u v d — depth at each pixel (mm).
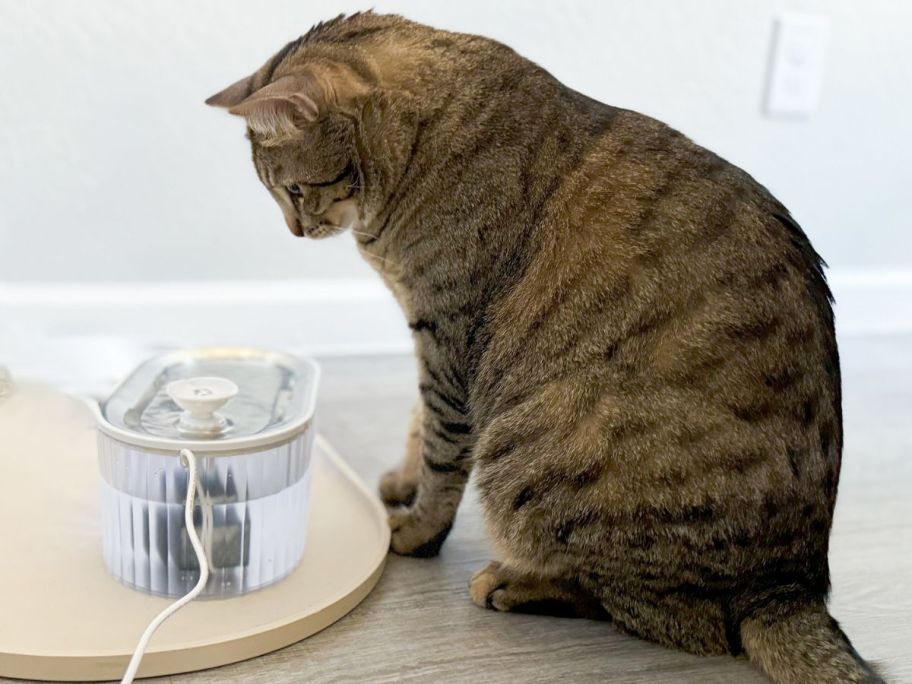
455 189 1100
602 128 1104
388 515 1271
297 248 2008
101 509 1119
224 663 970
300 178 1163
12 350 1822
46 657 911
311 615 1028
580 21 1990
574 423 1029
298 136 1115
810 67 2150
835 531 1371
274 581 1101
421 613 1102
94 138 1815
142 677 939
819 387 1010
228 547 1043
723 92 2133
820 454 1011
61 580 1068
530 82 1130
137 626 990
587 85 2047
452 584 1173
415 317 1161
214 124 1860
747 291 1002
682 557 1011
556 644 1057
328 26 1225
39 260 1872
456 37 1180
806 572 1029
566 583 1094
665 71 2082
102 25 1744
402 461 1445
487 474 1095
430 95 1121
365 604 1112
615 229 1047
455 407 1161
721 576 1018
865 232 2365
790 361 994
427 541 1224
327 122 1111
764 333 993
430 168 1110
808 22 2107
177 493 1006
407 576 1185
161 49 1787
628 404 1008
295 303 2027
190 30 1789
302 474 1106
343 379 1930
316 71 1104
